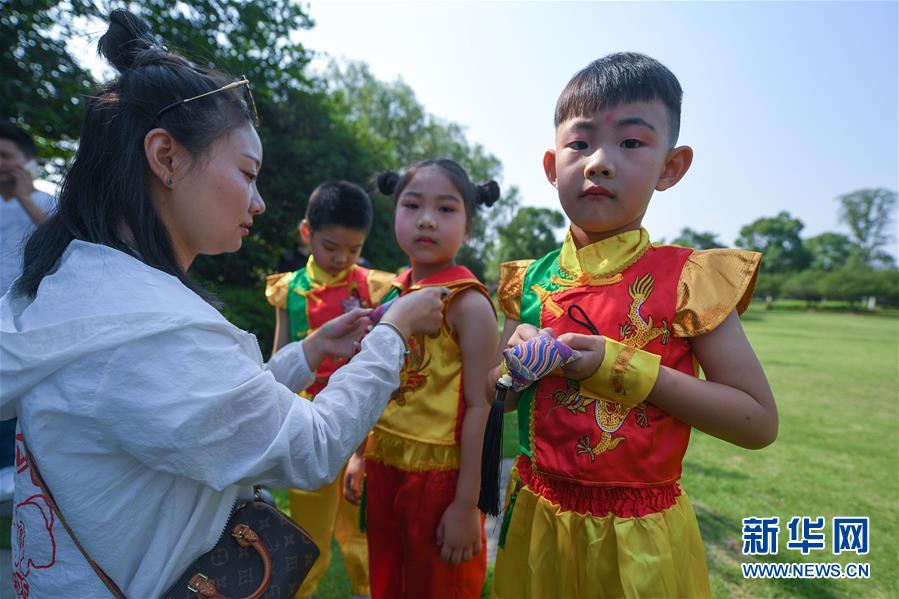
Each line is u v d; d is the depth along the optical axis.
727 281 1.25
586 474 1.25
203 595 1.04
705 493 3.96
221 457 0.98
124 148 1.05
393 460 1.91
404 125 28.17
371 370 1.25
